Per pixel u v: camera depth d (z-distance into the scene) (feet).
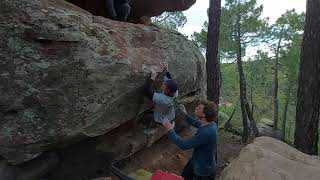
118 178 19.44
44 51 14.53
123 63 17.28
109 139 19.11
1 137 14.08
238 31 84.07
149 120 21.63
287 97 100.01
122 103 18.11
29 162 15.33
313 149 28.94
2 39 13.84
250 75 117.08
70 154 17.34
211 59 39.73
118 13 24.34
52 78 14.73
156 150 24.73
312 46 28.30
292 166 19.76
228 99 130.00
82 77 15.53
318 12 27.99
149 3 30.14
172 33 25.94
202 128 16.10
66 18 15.14
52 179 16.94
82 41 15.39
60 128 15.16
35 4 14.61
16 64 14.08
